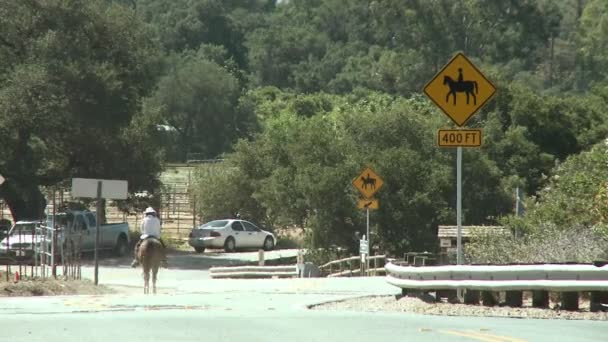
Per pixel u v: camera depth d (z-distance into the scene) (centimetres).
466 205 15688
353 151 15512
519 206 10575
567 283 6128
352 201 14875
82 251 15738
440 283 6775
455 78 6706
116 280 12106
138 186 18712
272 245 19738
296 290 8894
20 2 17050
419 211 14900
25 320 5738
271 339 4775
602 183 8994
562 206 9244
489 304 6688
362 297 7750
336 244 15062
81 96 16650
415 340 4772
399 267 7406
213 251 19038
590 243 7694
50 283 9119
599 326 5556
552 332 5197
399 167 14962
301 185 15000
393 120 15900
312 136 15812
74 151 17825
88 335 4925
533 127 19325
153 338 4806
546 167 17675
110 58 17725
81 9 17175
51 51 16750
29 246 13788
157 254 9362
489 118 18175
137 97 18250
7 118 16312
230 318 5888
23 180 17425
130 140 18450
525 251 8112
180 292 9100
